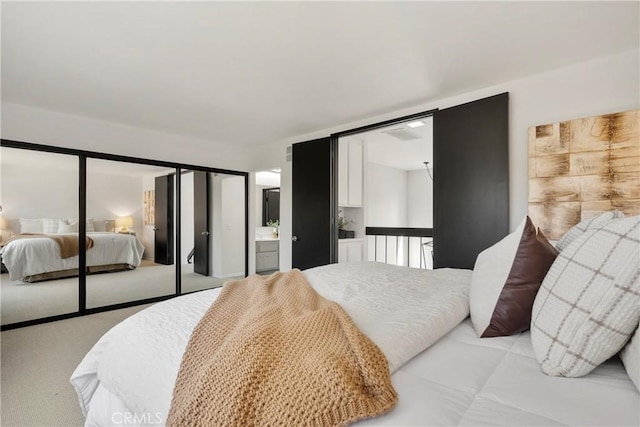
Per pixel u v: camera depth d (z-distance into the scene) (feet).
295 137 14.84
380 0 5.40
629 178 6.71
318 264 13.14
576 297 2.67
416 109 10.61
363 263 7.27
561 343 2.67
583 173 7.25
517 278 3.52
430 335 3.27
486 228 8.71
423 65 7.73
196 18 5.87
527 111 8.33
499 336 3.53
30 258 11.29
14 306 11.12
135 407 3.20
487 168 8.73
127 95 9.63
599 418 2.09
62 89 9.16
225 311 3.85
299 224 13.89
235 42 6.70
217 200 16.94
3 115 10.13
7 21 5.89
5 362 7.64
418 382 2.61
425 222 23.57
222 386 2.56
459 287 4.82
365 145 15.43
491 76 8.32
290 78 8.47
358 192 14.96
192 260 16.06
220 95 9.64
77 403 5.92
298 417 2.21
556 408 2.22
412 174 24.25
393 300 4.18
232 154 16.72
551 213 7.66
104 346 4.27
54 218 11.59
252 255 18.06
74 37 6.46
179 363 3.18
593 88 7.39
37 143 10.76
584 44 6.77
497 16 5.84
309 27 6.18
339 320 3.14
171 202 14.88
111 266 13.05
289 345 2.75
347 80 8.61
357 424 2.15
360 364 2.45
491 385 2.56
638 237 2.43
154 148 13.76
